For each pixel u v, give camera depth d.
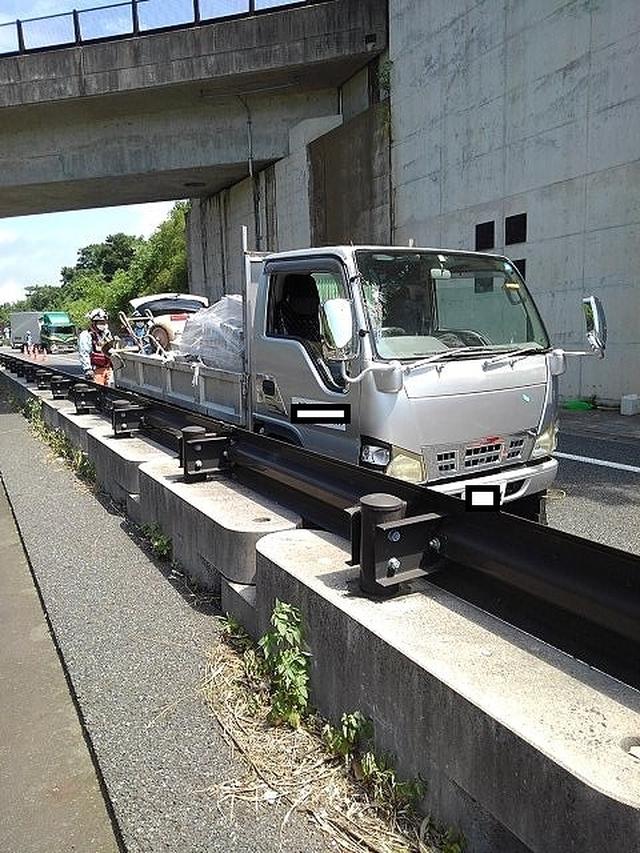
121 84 21.64
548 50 13.28
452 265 5.25
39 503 6.99
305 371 5.12
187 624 4.08
